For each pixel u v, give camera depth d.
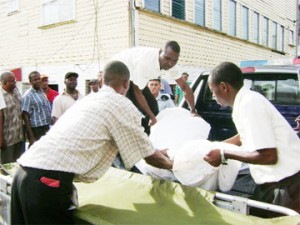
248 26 14.81
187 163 2.28
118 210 2.07
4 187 2.60
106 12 9.30
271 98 4.00
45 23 11.11
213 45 12.07
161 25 9.61
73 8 10.12
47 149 2.06
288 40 19.66
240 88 2.14
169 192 2.23
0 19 12.86
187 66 10.76
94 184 2.50
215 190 2.36
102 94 2.19
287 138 2.03
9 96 5.14
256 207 1.91
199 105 4.21
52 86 11.30
